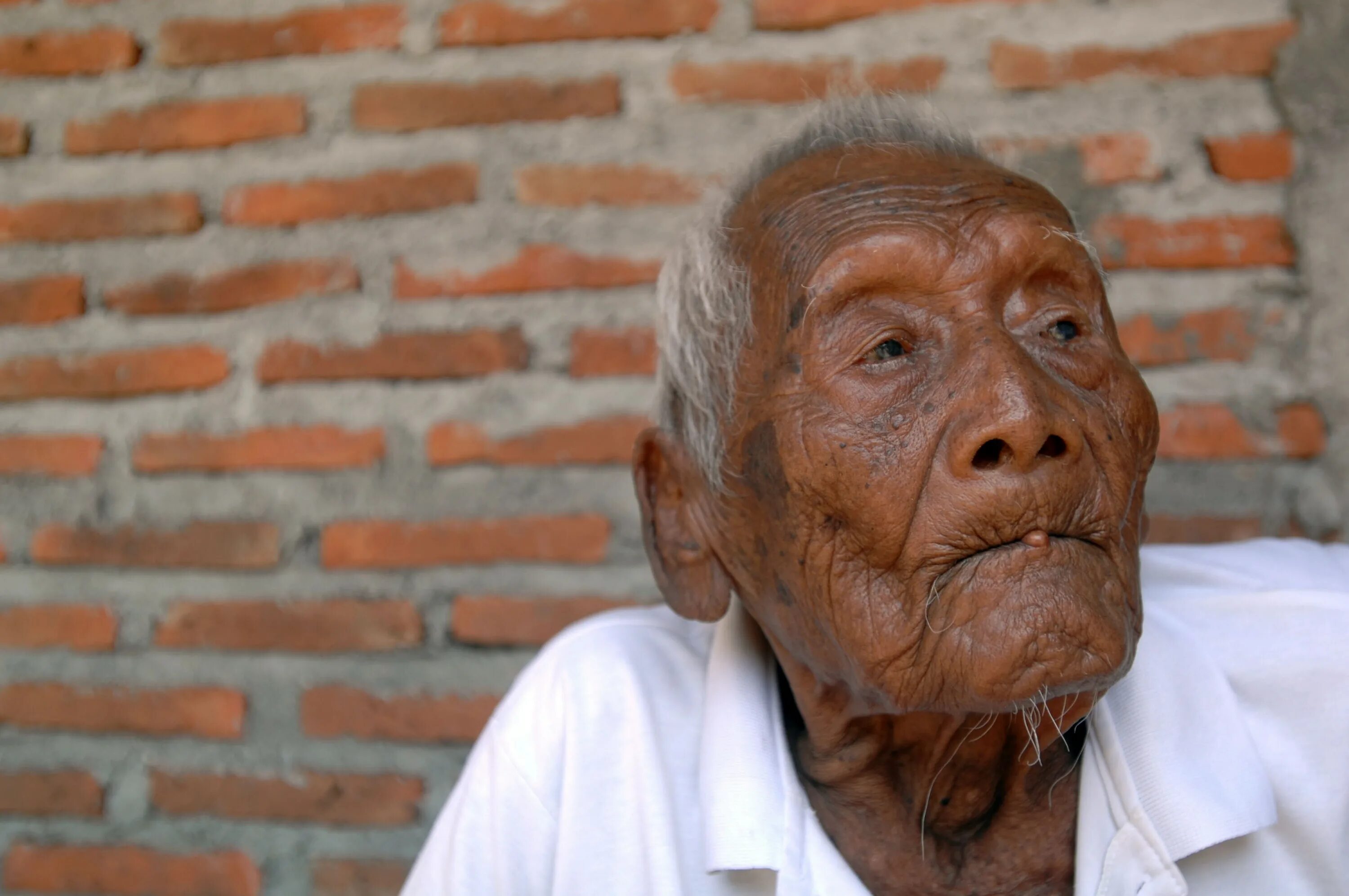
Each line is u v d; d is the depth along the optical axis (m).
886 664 0.83
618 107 1.70
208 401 1.76
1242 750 0.97
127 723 1.75
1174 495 1.59
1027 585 0.78
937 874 1.01
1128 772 0.95
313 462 1.73
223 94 1.77
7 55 1.80
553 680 1.15
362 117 1.74
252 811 1.72
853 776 1.00
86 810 1.75
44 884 1.75
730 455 0.95
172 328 1.76
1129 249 1.60
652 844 1.03
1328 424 1.55
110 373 1.77
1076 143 1.61
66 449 1.77
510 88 1.72
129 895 1.73
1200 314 1.59
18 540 1.78
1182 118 1.59
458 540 1.71
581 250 1.70
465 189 1.72
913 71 1.64
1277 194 1.57
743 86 1.67
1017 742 0.93
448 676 1.71
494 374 1.71
